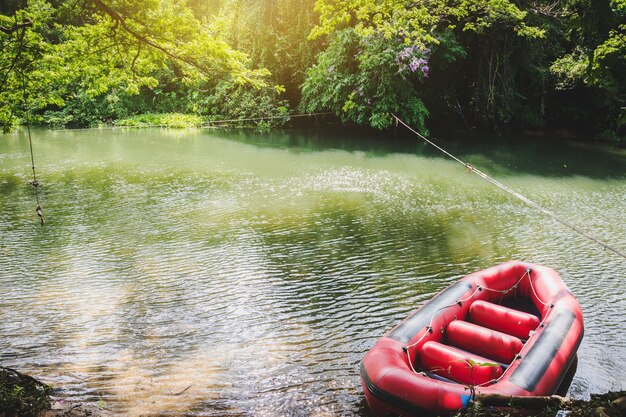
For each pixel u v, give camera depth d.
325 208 12.98
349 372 6.13
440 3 14.66
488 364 4.98
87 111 30.50
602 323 7.27
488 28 20.97
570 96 25.14
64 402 5.37
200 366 6.20
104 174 16.42
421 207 13.16
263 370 6.14
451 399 4.61
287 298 7.98
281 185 15.31
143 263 9.27
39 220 11.62
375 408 4.99
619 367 6.26
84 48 8.85
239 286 8.38
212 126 28.41
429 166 18.06
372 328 7.11
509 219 12.17
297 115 26.92
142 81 9.77
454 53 22.08
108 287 8.26
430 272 8.97
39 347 6.52
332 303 7.82
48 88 9.70
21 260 9.30
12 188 14.45
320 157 19.52
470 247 10.23
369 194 14.40
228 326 7.14
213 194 14.19
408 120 22.72
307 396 5.69
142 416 5.27
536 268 7.37
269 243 10.40
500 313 6.30
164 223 11.61
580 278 8.76
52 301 7.74
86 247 10.00
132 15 8.23
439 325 6.04
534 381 4.95
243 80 9.50
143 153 20.17
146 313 7.45
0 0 24.91
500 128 25.95
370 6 11.13
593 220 12.12
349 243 10.42
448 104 25.58
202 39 8.66
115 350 6.50
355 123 26.09
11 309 7.47
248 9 27.19
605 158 19.78
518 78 25.08
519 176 16.69
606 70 5.20
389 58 21.36
